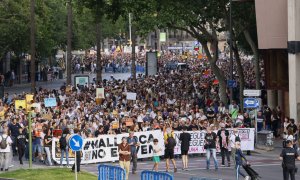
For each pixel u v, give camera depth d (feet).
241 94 192.44
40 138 123.85
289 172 92.02
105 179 84.53
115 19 197.77
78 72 395.34
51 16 318.04
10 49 276.41
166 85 230.27
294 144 98.12
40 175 104.83
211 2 190.19
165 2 188.34
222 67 331.57
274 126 160.66
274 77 177.06
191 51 548.31
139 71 410.72
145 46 555.69
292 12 155.53
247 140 137.49
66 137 118.32
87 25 390.01
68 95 190.80
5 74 300.61
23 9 262.67
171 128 121.90
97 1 194.49
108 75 378.32
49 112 142.31
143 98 196.13
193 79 251.60
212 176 107.24
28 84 314.35
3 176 105.19
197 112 153.17
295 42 155.33
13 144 124.06
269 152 140.67
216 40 194.49
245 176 97.71
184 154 114.93
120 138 127.65
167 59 458.09
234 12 192.85
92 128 129.49
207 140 114.93
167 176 74.13
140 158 129.49
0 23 261.03
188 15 188.85
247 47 246.27
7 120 131.34
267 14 164.35
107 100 176.96
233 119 146.72
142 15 190.70
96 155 126.00
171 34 589.73
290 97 156.25
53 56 363.35
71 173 106.93
